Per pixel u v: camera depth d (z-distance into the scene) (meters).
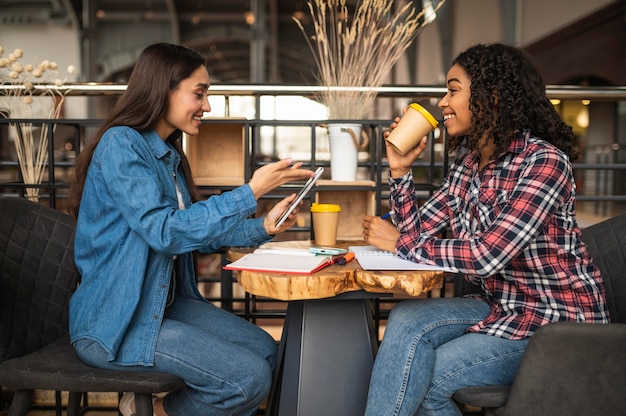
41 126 2.23
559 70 8.48
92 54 20.84
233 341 1.57
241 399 1.36
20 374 1.29
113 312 1.33
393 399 1.29
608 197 2.42
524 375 1.15
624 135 8.61
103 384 1.27
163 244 1.29
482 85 1.39
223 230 1.32
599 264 1.56
